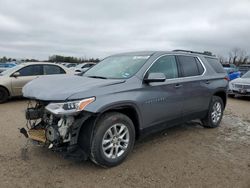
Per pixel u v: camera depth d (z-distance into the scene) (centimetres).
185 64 527
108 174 364
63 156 401
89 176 357
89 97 352
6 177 348
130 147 407
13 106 854
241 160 421
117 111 405
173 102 477
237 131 593
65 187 329
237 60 5062
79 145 368
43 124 411
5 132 540
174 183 344
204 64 579
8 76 931
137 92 410
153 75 416
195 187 334
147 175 364
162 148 467
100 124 367
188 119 532
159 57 473
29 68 970
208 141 514
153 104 436
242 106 966
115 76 439
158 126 459
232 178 359
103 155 370
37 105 408
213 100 592
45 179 346
